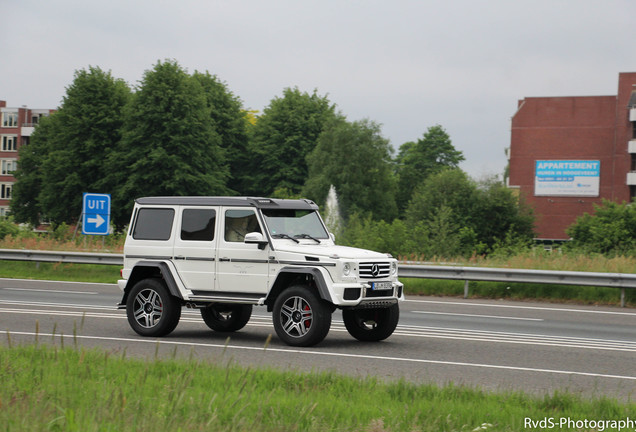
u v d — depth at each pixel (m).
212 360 11.20
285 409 7.31
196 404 7.05
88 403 6.95
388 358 12.53
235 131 95.69
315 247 14.06
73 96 81.31
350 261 13.52
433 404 7.86
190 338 14.63
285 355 12.53
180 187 75.94
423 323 18.06
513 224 75.69
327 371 10.16
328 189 90.31
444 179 79.25
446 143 120.69
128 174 77.06
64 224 41.34
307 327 13.61
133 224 15.38
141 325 14.88
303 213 15.08
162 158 75.00
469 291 26.08
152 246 15.09
